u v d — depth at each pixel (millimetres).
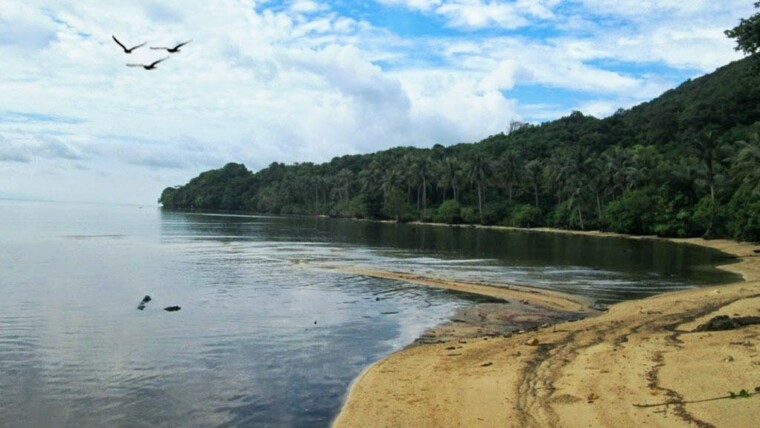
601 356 16578
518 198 138375
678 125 134125
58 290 31734
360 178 175000
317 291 33062
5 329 21734
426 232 105062
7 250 56312
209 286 34719
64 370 16625
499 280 38688
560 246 72438
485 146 172125
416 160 149625
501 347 18812
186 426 12617
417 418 12508
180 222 137375
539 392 13633
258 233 96000
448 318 25359
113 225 117188
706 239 81062
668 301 28250
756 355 15164
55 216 164125
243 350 19141
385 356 18531
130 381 15695
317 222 145250
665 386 13281
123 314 25156
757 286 33188
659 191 94625
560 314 26391
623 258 56094
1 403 13875
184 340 20422
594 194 114062
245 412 13445
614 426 11227
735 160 72000
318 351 19141
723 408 11539
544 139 164375
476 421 12094
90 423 12750
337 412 13414
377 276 39875
